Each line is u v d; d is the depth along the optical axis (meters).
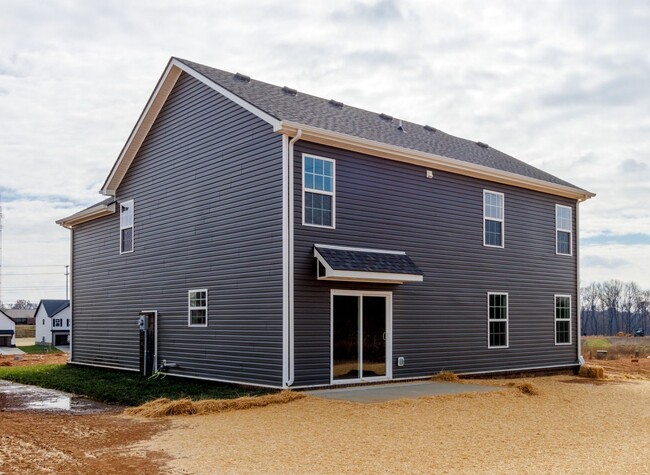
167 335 17.12
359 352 14.72
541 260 19.88
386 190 15.58
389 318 15.41
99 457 8.11
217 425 10.13
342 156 14.70
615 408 12.89
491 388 14.37
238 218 14.78
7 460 7.88
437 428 9.90
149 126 18.30
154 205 18.03
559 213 20.70
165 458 8.02
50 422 10.77
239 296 14.58
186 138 16.86
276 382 13.41
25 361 29.81
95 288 21.14
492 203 18.44
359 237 14.83
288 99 16.67
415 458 8.04
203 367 15.66
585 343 45.53
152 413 11.16
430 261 16.45
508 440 9.21
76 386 16.14
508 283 18.69
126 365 19.14
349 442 8.87
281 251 13.47
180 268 16.73
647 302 74.94
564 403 13.21
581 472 7.47
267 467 7.56
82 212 21.38
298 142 13.85
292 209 13.57
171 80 17.28
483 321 17.83
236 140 15.01
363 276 13.84
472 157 18.64
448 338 16.80
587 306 78.12
